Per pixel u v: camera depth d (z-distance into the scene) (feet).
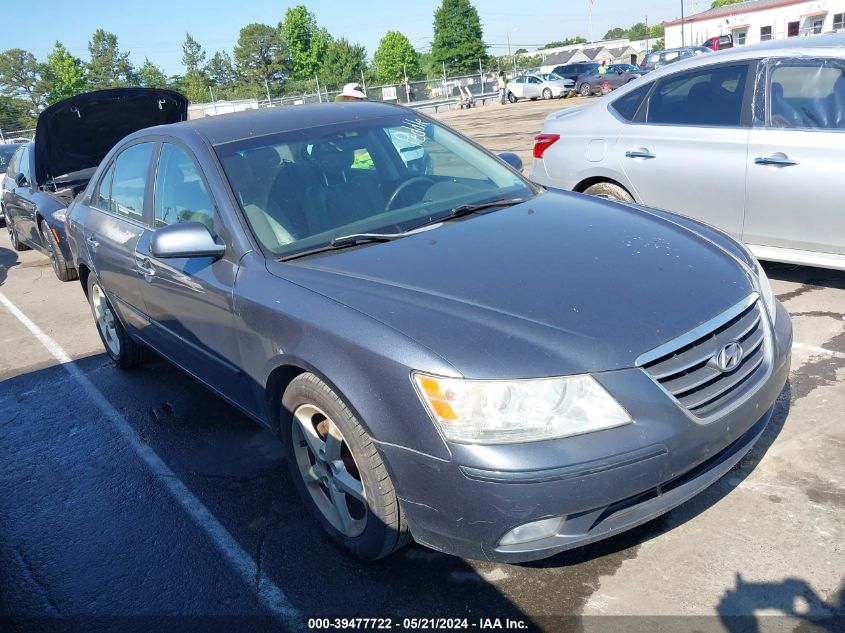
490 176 12.78
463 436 7.46
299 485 10.14
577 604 8.36
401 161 12.47
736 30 162.91
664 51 119.03
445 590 8.87
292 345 9.02
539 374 7.42
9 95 253.65
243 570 9.73
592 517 7.57
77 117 23.75
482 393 7.43
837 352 13.55
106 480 12.51
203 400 15.30
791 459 10.49
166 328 13.07
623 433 7.42
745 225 16.20
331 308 8.77
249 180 11.16
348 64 240.53
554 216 10.92
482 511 7.50
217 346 11.16
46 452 13.84
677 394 7.77
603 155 18.39
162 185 12.80
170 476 12.37
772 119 15.57
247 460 12.59
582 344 7.64
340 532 9.57
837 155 14.55
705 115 16.71
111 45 283.59
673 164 17.03
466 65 249.34
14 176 32.55
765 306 9.37
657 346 7.77
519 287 8.57
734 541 9.03
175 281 11.76
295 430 9.82
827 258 15.17
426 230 10.59
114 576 9.96
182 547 10.37
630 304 8.20
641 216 11.09
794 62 15.43
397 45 269.64
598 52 263.08
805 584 8.22
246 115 12.99
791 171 15.12
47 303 24.84
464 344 7.72
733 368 8.30
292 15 271.08
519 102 125.49
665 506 7.92
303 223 10.74
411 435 7.77
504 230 10.34
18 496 12.39
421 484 7.86
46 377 17.80
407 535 8.82
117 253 14.15
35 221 26.86
